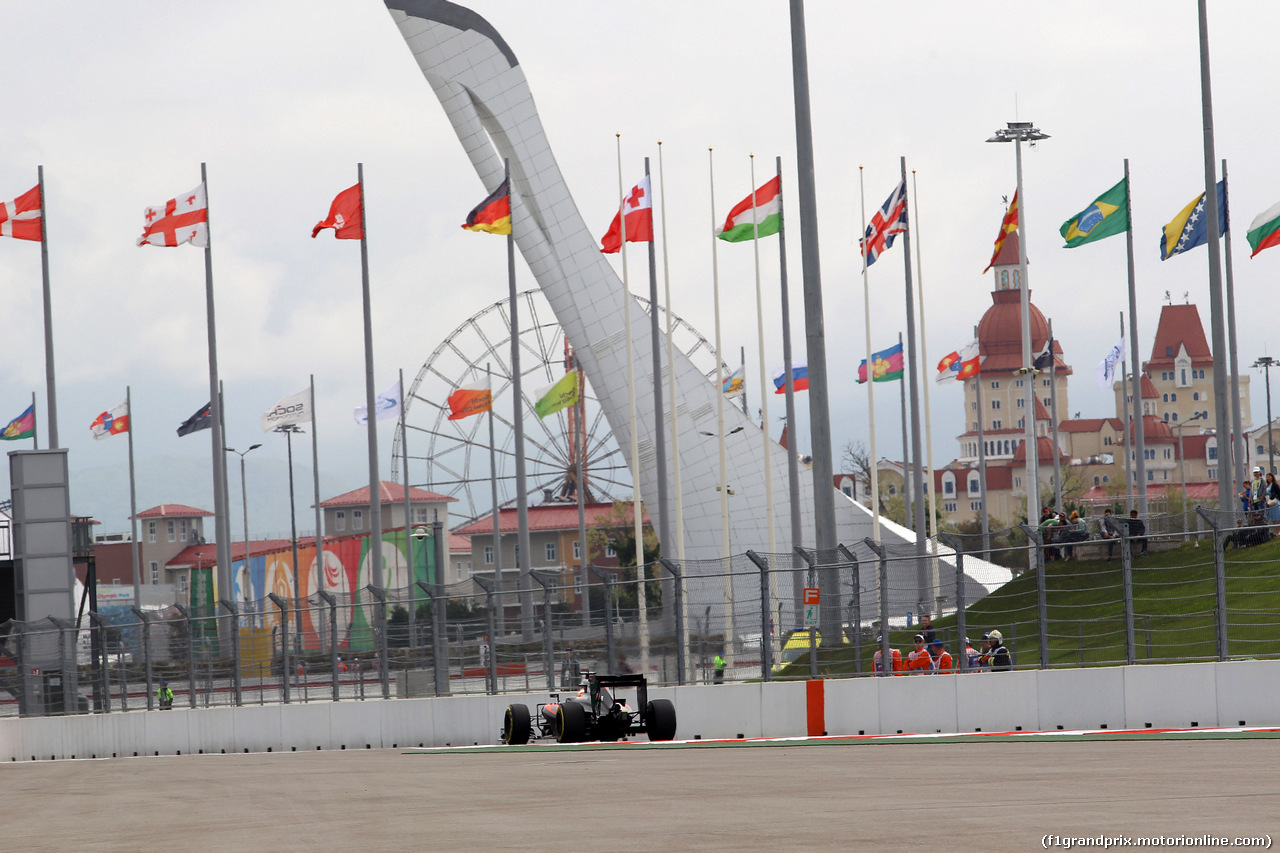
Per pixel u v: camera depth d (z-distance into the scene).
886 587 62.88
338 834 24.34
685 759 44.00
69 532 93.94
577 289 185.25
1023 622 61.09
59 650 86.94
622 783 33.62
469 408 139.62
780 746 52.03
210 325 120.50
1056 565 83.06
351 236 118.00
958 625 60.84
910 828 22.22
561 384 123.81
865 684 61.12
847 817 24.05
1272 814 22.91
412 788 35.19
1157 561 78.62
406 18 173.00
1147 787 27.89
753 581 67.19
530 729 61.78
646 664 67.94
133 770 57.59
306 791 36.22
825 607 64.62
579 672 69.56
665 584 68.00
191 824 27.77
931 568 67.69
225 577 118.75
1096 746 42.97
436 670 73.88
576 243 182.88
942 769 34.78
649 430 193.50
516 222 181.00
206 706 81.12
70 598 93.25
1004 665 61.09
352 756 61.28
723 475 116.75
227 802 33.62
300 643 78.88
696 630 66.94
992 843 20.28
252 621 80.25
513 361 115.19
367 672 76.38
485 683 72.44
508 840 22.38
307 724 76.88
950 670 61.38
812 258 75.88
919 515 134.50
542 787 33.34
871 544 63.47
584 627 69.94
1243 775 30.08
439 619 74.00
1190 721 54.78
